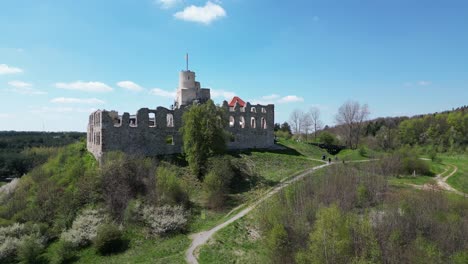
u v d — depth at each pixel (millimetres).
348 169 58562
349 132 112562
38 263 36344
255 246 36344
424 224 36531
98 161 57031
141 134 59875
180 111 64438
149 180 49062
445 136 115688
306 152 82250
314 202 41344
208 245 36344
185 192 48188
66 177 53875
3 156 110000
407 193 46969
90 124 68312
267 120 79812
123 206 44375
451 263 31109
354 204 43562
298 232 34625
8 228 41969
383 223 36375
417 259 31422
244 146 75250
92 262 35344
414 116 167625
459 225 35938
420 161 66562
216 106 60562
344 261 30328
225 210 46594
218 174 50906
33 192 54219
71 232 39312
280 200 43250
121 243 38719
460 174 64750
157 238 39781
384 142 115875
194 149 55406
